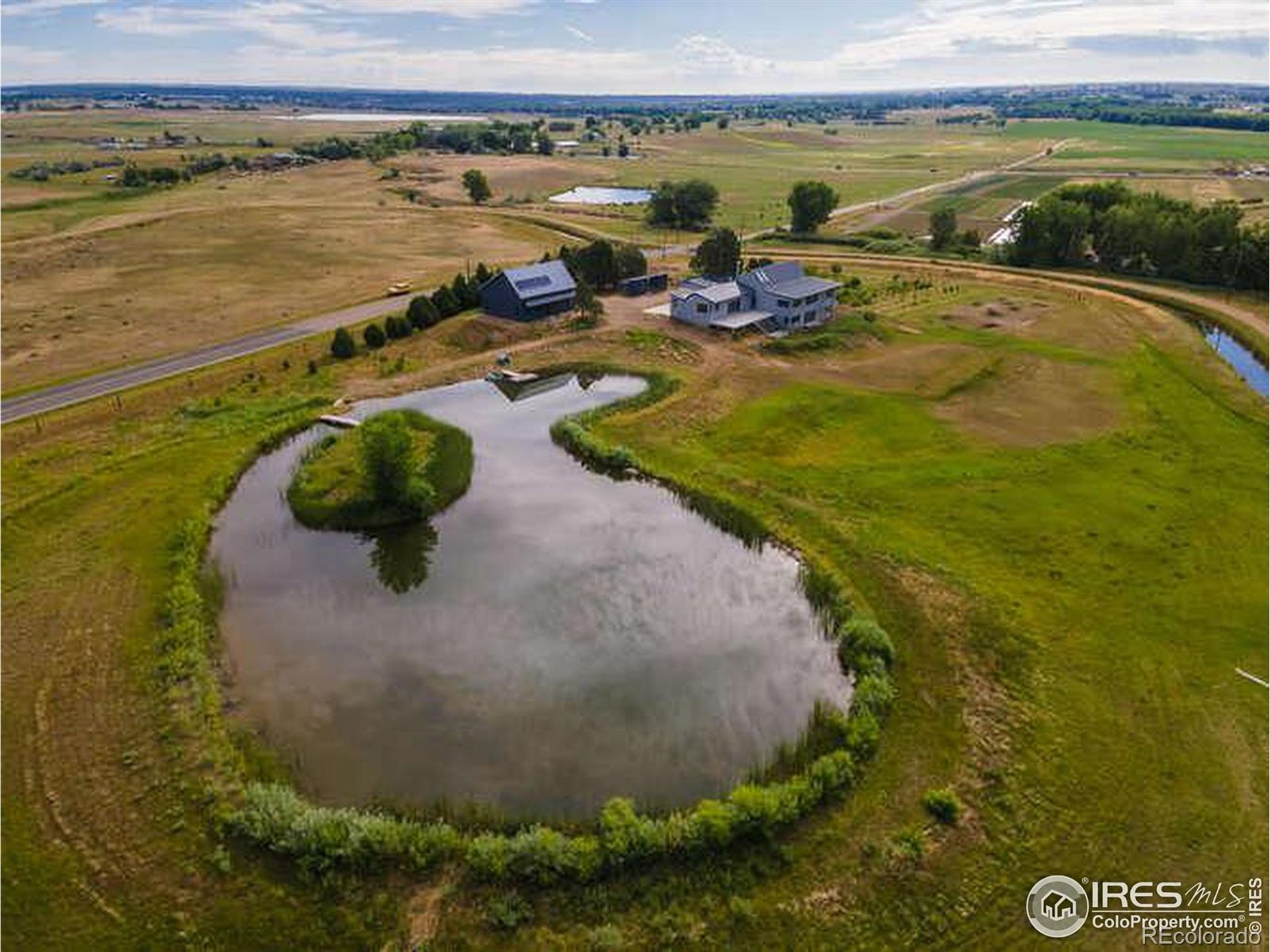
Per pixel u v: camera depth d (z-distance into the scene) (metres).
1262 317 86.56
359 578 42.09
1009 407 62.09
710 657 36.38
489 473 53.34
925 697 33.12
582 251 92.00
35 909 24.23
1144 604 38.84
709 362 70.56
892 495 48.84
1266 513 46.81
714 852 26.12
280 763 30.09
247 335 75.25
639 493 51.00
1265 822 27.72
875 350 74.88
